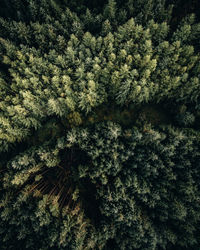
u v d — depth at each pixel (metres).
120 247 29.75
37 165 31.14
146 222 30.31
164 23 32.12
